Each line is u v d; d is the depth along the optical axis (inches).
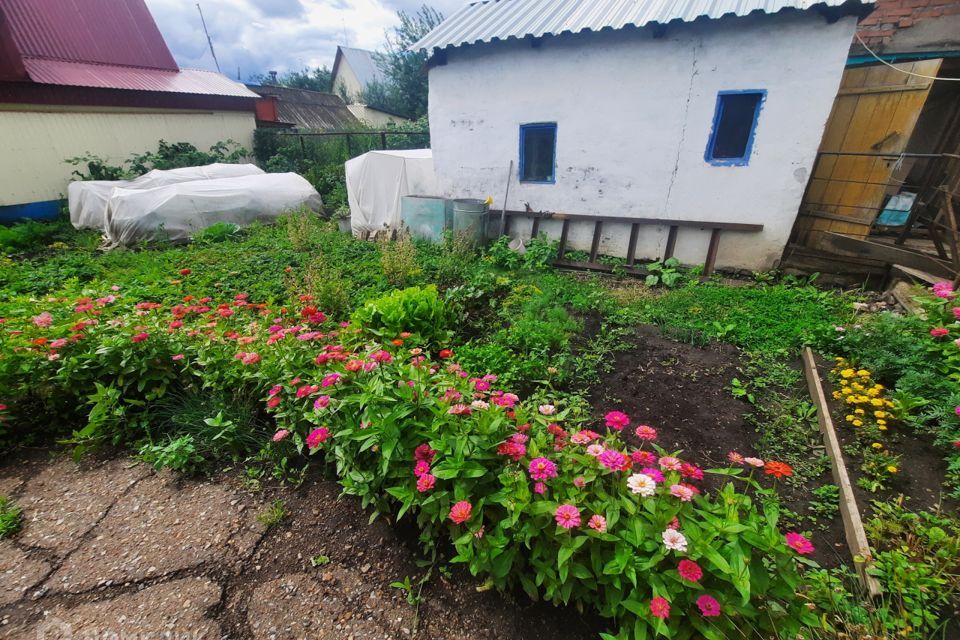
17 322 115.0
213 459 100.5
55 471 99.3
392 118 882.8
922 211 217.0
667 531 52.8
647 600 55.1
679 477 62.6
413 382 79.0
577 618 67.0
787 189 200.8
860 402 109.0
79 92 372.5
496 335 155.2
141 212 302.7
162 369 108.4
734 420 117.8
